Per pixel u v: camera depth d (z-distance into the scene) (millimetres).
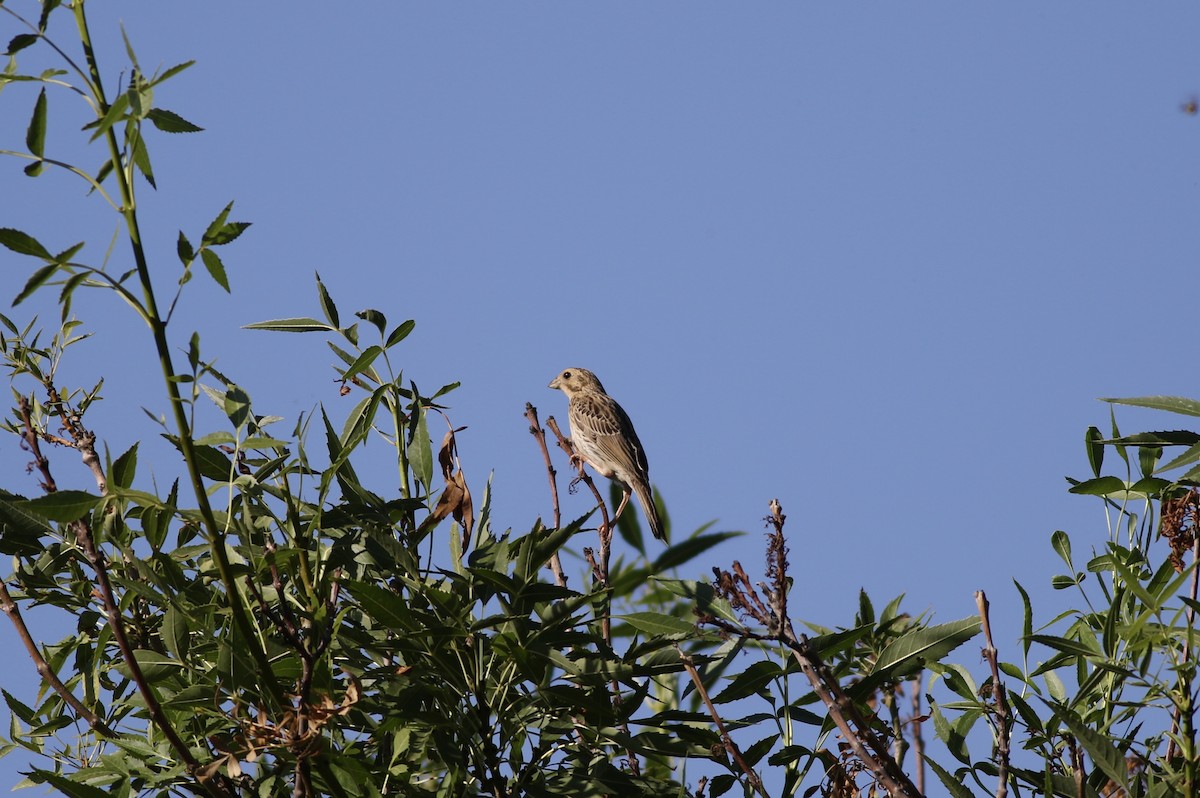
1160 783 7863
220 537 7289
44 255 6543
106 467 7176
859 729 7355
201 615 8398
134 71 6574
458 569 8875
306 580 8203
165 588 8453
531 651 8297
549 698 8477
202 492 7105
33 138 6590
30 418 9133
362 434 8570
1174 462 8680
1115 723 8891
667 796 8789
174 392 6922
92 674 8984
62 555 9016
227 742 8156
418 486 9578
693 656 8633
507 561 8648
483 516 9430
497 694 8516
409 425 9703
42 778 8203
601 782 8664
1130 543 9266
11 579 9211
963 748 9109
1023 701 8984
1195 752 7875
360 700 8203
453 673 8445
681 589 9062
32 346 9336
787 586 7625
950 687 9484
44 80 6742
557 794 8617
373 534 8734
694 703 9320
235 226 6754
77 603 9273
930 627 8594
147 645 9172
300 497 8328
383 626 8906
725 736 8164
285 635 7367
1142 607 9016
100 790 8266
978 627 8531
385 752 8531
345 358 9734
